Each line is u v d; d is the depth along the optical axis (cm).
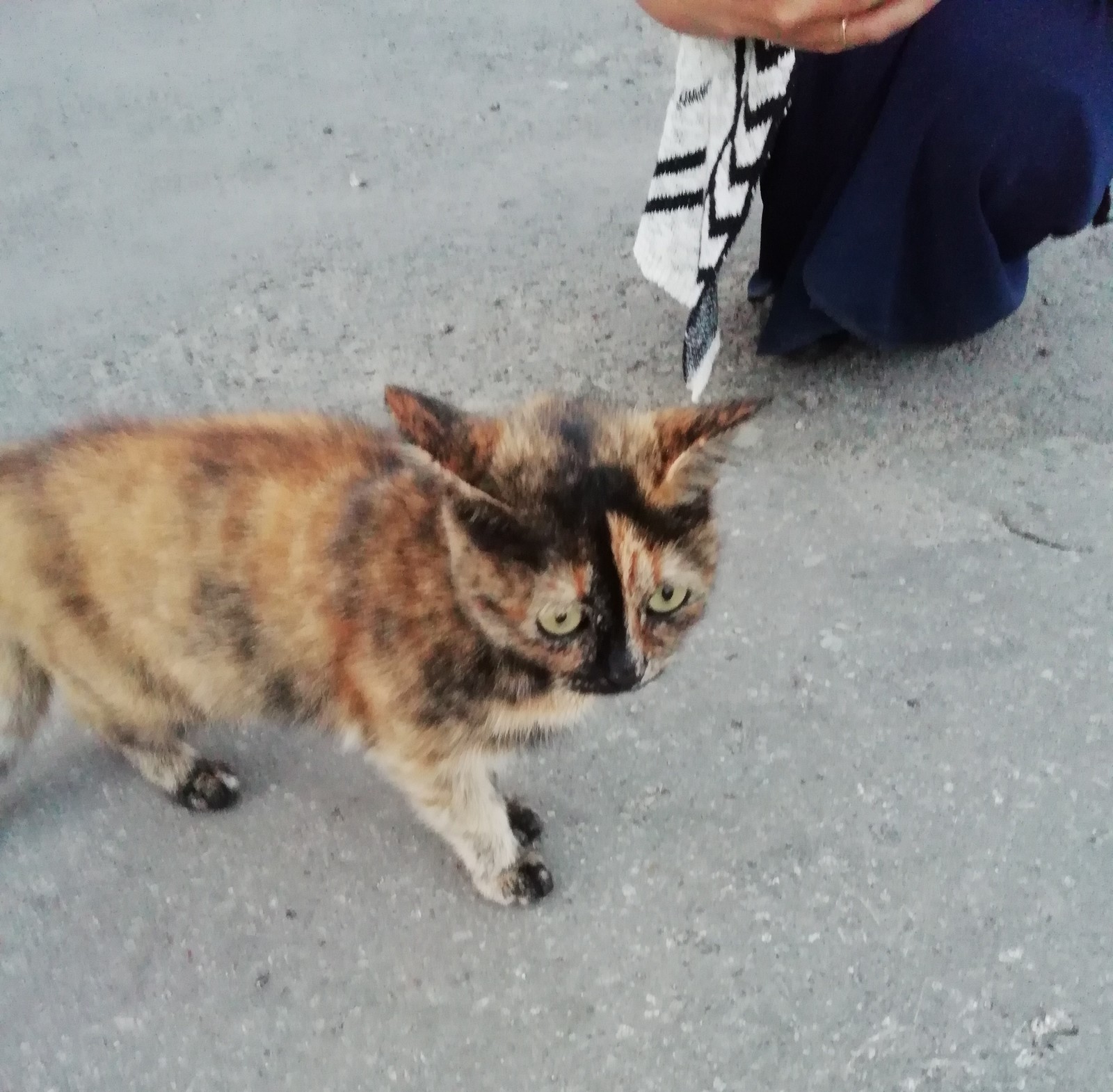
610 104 113
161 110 118
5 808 69
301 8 134
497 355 90
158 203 106
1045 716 70
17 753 69
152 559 61
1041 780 67
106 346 93
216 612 61
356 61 123
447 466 54
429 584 58
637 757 69
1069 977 61
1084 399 84
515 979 62
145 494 61
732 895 64
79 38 132
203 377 90
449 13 129
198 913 65
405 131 111
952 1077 58
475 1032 61
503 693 60
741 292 93
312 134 112
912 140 75
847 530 78
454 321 93
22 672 66
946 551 77
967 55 72
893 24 62
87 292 98
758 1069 59
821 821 66
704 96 71
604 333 91
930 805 67
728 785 68
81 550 62
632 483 56
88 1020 62
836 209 79
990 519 79
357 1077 60
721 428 56
